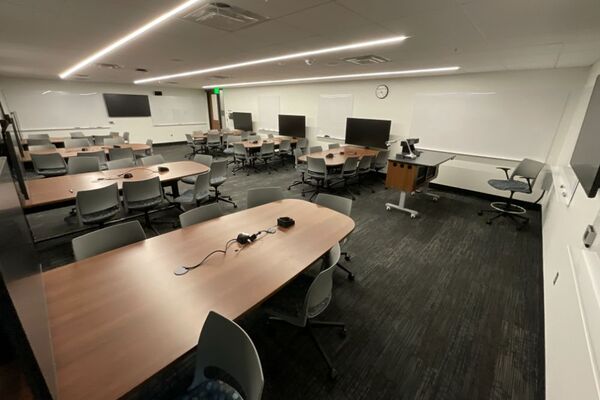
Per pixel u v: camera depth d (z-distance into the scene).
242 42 3.33
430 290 2.49
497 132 4.88
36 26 2.85
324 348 1.87
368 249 3.20
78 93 8.84
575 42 2.74
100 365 0.97
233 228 2.14
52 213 4.11
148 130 10.66
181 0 2.14
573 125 3.94
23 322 0.58
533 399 1.56
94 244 1.77
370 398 1.55
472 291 2.49
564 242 2.09
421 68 4.71
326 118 7.63
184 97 11.46
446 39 2.88
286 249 1.83
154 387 1.56
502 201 5.00
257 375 0.86
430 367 1.75
